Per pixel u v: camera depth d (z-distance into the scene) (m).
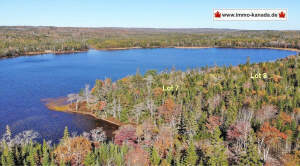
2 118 112.12
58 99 139.62
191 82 147.00
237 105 103.62
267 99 107.06
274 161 69.06
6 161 65.88
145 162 66.25
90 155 69.50
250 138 70.12
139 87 139.88
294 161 64.81
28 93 150.25
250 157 63.22
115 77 196.12
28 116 115.06
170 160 66.69
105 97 125.12
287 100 103.31
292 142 78.31
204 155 68.69
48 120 111.00
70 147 71.31
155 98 117.44
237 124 81.00
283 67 166.50
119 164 65.75
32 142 82.00
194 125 85.69
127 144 76.00
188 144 76.62
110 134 98.38
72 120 112.06
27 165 66.94
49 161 68.12
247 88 123.81
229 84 130.12
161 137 76.50
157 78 156.50
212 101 110.81
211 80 147.00
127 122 109.88
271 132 76.31
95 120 112.81
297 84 133.25
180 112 97.94
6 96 144.12
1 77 192.50
